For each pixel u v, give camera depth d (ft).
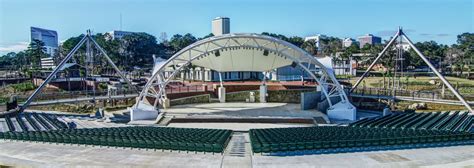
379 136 92.84
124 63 469.16
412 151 81.05
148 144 85.30
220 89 200.75
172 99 186.19
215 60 180.14
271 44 156.04
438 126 113.19
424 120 128.36
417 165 71.10
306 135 100.01
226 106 184.44
